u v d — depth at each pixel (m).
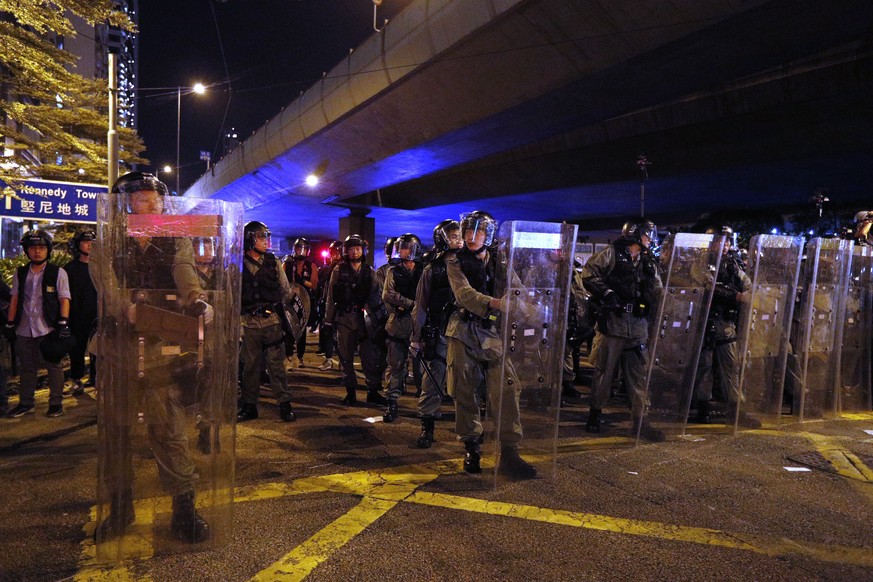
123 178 3.03
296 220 44.12
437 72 17.84
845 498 3.90
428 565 2.93
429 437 5.12
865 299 6.75
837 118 17.56
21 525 3.36
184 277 3.00
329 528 3.35
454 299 4.63
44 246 6.11
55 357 6.09
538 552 3.08
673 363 5.46
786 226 24.80
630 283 5.47
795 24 11.86
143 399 2.99
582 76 14.77
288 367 9.95
